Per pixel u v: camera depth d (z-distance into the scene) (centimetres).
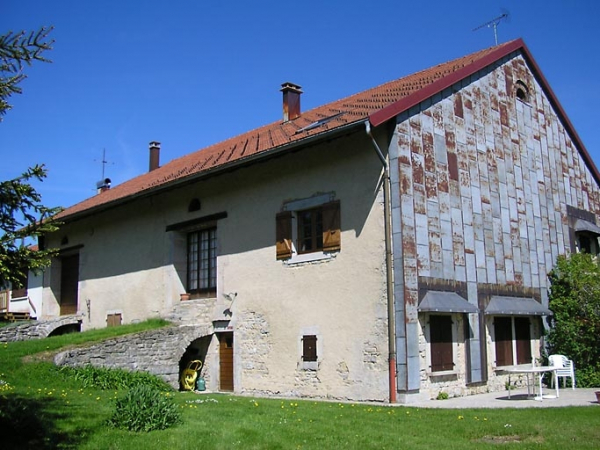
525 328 1494
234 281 1494
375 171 1227
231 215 1527
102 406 950
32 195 679
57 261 2277
